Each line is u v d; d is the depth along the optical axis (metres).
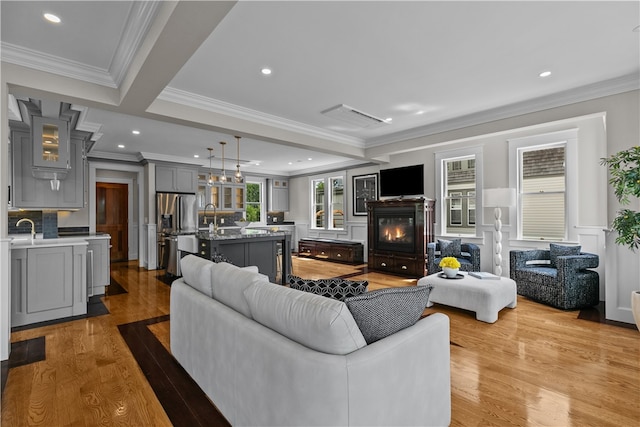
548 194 4.59
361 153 5.83
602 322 3.24
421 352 1.49
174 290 2.48
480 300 3.28
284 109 4.07
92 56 2.66
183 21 1.84
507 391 2.02
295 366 1.25
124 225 7.52
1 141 2.47
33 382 2.16
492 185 5.12
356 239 7.69
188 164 7.11
